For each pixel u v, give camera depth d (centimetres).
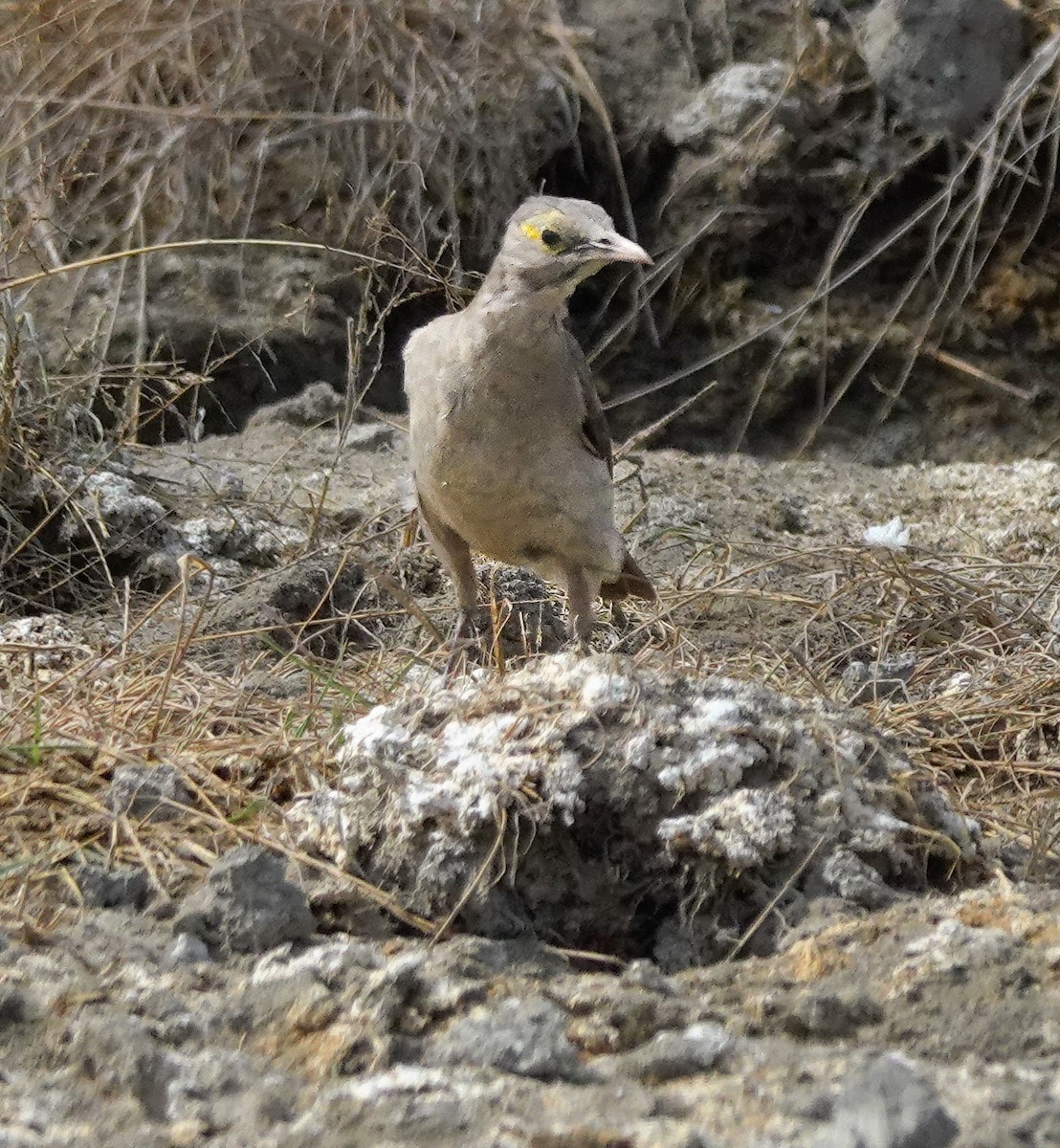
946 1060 556
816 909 671
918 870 707
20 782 779
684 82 1917
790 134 1845
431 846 694
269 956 632
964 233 1788
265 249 1784
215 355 1719
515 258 900
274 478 1477
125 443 1384
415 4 1817
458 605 1023
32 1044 562
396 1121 501
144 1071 536
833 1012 578
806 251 1864
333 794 728
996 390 1817
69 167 1647
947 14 1811
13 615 1184
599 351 1833
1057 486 1634
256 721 885
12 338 1275
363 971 608
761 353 1839
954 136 1827
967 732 941
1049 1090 520
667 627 1134
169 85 1805
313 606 1184
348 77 1800
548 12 1878
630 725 711
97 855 727
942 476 1695
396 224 1806
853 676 1042
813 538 1477
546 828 689
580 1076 543
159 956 636
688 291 1861
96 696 895
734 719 715
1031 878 739
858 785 714
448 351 920
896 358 1830
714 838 681
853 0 1894
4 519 1238
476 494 936
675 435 1838
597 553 965
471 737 723
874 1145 466
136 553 1238
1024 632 1155
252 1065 551
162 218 1788
